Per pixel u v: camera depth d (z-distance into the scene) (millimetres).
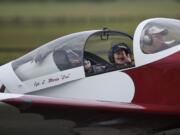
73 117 16094
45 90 17766
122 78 17234
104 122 16422
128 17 129625
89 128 16547
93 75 17453
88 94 17344
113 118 16391
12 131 16188
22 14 165500
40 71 17875
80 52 17609
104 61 17922
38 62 18000
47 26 112062
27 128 16156
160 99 16781
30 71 18031
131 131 17000
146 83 16938
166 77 16750
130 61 17641
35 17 142500
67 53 17703
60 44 18016
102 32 18219
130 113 16359
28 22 119688
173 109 16625
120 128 16734
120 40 18219
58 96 17578
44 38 80625
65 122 16219
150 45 17188
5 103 15477
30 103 15500
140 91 16953
